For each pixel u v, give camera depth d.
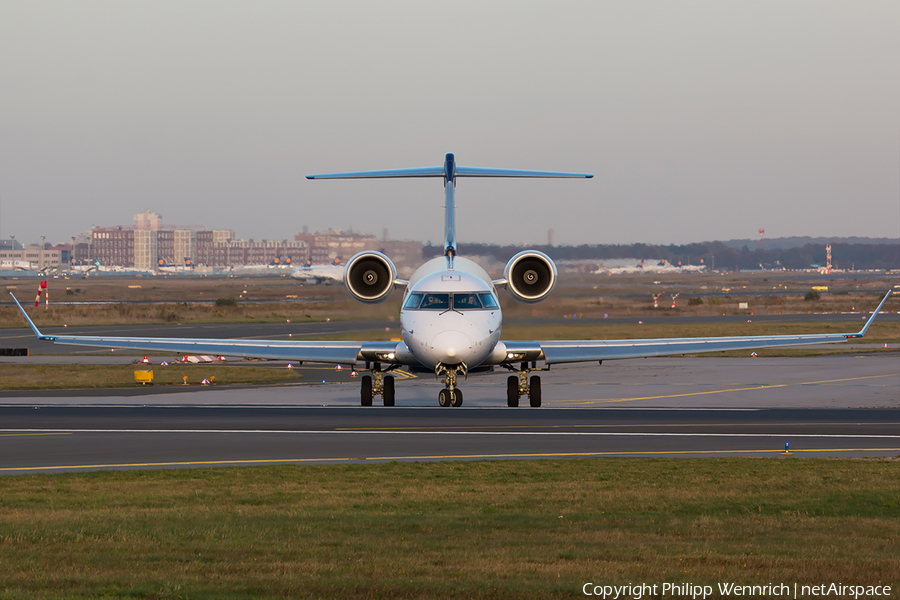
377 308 151.75
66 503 59.66
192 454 80.88
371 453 81.31
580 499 60.56
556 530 50.59
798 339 110.06
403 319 103.69
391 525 51.78
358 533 49.56
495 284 117.50
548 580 39.19
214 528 50.66
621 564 42.22
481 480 67.94
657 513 56.34
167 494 62.78
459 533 49.69
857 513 56.38
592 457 79.12
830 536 49.12
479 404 121.06
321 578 39.25
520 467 73.50
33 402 122.06
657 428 96.88
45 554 43.97
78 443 86.75
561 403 122.75
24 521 52.94
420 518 54.22
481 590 37.31
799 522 53.03
